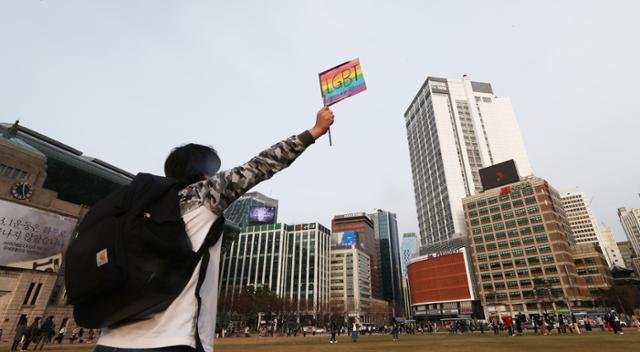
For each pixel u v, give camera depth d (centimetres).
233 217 14950
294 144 148
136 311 102
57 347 2134
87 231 108
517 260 7950
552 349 1372
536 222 7894
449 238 11150
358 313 11119
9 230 3191
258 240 11438
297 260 11212
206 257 121
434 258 9562
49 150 4150
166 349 102
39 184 3619
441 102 13488
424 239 13062
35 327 1733
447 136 12688
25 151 3516
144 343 103
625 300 6650
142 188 116
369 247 19375
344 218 19938
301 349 1830
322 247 11706
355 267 12425
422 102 14538
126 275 96
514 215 8300
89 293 98
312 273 10875
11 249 3192
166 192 119
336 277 12406
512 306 7688
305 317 9331
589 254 7500
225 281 11044
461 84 13950
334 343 2577
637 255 17562
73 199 4478
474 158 12306
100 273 97
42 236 3466
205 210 122
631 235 18688
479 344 1872
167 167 155
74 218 3816
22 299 3228
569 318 5566
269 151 143
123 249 99
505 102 13375
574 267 7419
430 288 9419
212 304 125
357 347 1934
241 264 11181
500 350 1414
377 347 1900
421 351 1506
